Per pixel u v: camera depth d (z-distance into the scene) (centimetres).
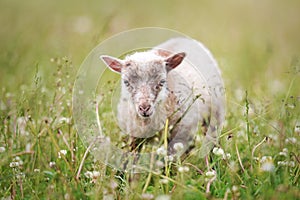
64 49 1223
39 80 932
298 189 677
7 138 834
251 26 1908
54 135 827
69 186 690
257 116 823
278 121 853
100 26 1507
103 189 680
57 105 871
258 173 706
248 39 1631
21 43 1428
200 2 2356
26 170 769
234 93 1098
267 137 800
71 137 806
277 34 1786
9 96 976
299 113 871
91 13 2031
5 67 1217
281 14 2133
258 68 1325
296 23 1988
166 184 690
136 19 1881
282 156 789
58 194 663
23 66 1247
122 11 1988
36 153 798
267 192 647
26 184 726
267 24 1975
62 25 1759
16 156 805
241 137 868
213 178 688
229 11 2175
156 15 2003
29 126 817
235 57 1410
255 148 763
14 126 841
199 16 2000
